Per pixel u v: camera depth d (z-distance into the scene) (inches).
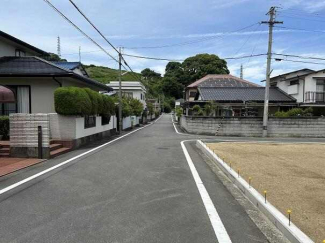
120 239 127.6
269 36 700.7
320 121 728.3
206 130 752.3
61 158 339.3
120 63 778.8
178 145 490.3
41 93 487.8
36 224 143.0
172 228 139.9
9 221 146.8
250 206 176.1
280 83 1061.8
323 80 913.5
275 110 925.8
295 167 291.7
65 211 161.0
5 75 457.1
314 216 153.6
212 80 1460.4
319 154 390.6
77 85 553.3
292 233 127.3
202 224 145.6
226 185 226.5
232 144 510.3
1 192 197.3
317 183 225.1
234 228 141.9
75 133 421.7
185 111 1168.2
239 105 880.9
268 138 690.8
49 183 222.1
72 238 128.0
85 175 250.4
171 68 2783.0
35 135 332.5
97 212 159.8
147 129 954.1
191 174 262.2
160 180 235.8
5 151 345.1
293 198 185.2
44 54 677.9
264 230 140.5
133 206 170.4
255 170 273.9
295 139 668.1
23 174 253.3
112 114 679.7
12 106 490.3
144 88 1699.1
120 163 309.3
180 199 185.8
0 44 533.3
